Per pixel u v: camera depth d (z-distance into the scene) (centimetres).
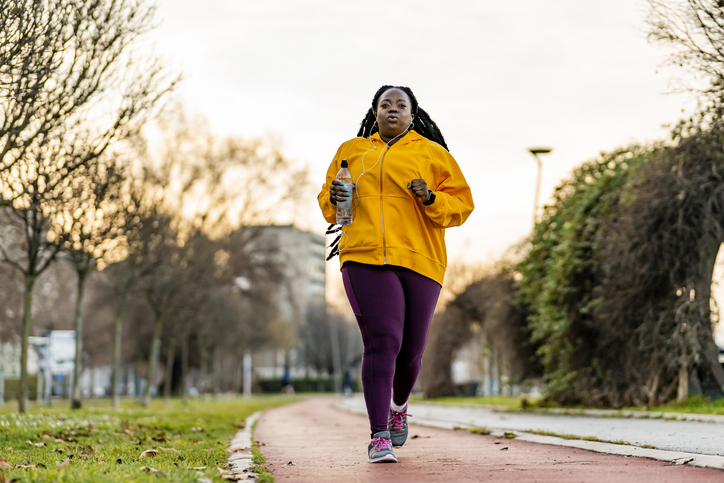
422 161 486
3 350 4081
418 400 3192
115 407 2127
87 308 4244
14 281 2675
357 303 475
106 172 1412
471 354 5838
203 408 2320
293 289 4681
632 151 1670
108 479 374
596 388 1612
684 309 1394
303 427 1139
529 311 2214
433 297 487
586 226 1662
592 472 423
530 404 1847
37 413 1462
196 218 3403
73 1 889
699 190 1339
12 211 1507
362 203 479
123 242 1697
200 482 375
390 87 510
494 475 412
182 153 3394
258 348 5891
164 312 2478
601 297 1515
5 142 962
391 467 460
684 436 750
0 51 783
